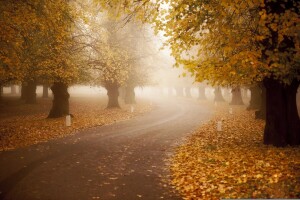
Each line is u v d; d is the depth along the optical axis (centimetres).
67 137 1698
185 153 1274
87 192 809
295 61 953
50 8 1361
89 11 1956
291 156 1009
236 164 989
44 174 979
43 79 2298
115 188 841
